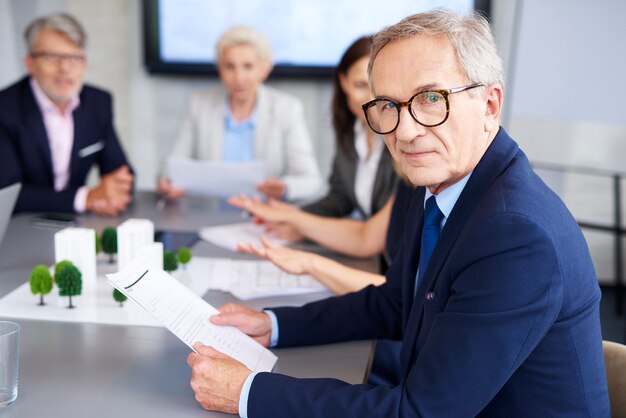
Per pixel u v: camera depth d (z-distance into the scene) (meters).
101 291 1.34
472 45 0.87
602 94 3.01
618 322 3.03
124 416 0.87
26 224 1.91
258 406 0.87
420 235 1.07
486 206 0.86
